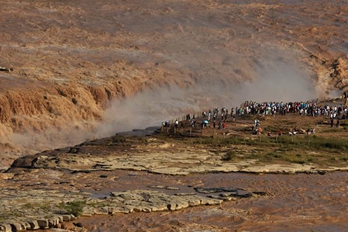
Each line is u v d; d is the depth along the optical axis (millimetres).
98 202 122250
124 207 119500
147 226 110688
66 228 107812
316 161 181000
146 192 133375
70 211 114250
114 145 199625
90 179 148625
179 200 126562
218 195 134750
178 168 164000
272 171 163000
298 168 167875
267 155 186250
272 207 126750
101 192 134125
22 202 119188
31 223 106375
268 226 114000
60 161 170375
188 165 169125
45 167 164000
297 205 129000
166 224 111875
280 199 133625
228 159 179250
